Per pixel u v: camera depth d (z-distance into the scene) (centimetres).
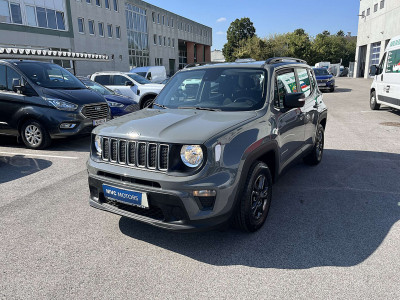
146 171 273
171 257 285
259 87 359
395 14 2975
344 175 492
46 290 244
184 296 235
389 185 446
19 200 419
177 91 402
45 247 305
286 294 234
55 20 2794
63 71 779
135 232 331
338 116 1084
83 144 750
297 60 480
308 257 279
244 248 296
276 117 348
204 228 264
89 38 3184
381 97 1104
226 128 283
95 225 348
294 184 458
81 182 485
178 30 5169
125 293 239
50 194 439
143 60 4234
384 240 304
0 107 693
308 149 474
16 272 267
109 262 279
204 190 258
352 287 239
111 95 926
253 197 314
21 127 693
